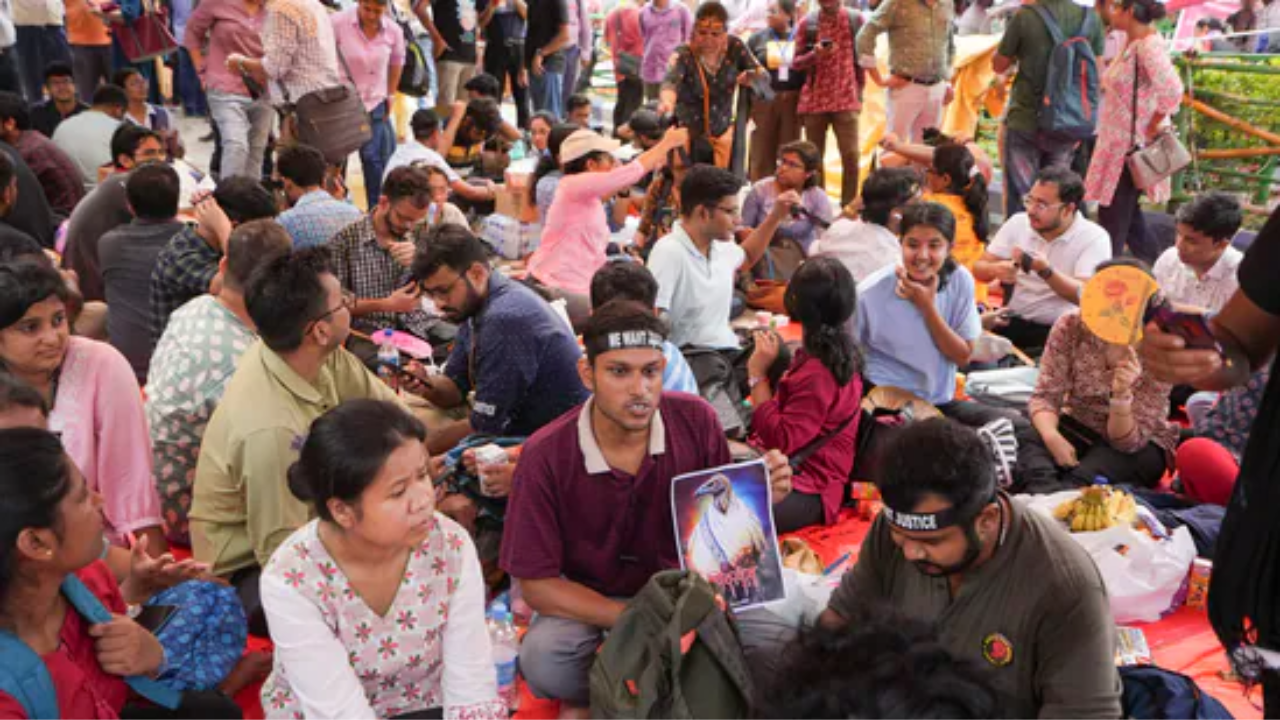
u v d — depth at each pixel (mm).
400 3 10359
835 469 4273
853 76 8703
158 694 2777
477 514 3816
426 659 2697
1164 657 3447
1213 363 1869
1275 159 8359
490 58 11688
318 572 2555
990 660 2344
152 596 3211
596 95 14930
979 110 10031
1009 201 8172
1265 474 1801
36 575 2334
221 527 3457
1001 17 11859
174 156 8156
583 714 3160
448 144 9289
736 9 13500
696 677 2623
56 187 7375
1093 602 2266
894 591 2527
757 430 4328
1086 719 2244
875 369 4742
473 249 3928
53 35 10188
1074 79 7645
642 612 2723
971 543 2242
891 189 5637
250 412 3324
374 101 8883
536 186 7660
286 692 2713
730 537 3107
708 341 5137
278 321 3273
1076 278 5703
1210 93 8688
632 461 3045
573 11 12133
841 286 4051
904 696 1480
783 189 6891
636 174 6402
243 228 3859
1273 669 1842
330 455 2408
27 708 2293
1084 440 4512
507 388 3953
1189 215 4941
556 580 3084
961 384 5043
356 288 5312
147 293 5199
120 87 8578
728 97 8188
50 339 3283
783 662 1636
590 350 2879
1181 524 3865
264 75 8195
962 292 4711
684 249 4996
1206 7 11594
